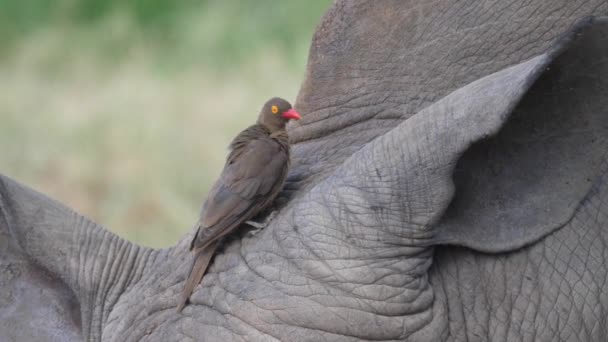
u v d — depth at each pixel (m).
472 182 15.30
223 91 42.38
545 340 15.49
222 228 15.40
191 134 38.84
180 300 15.51
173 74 45.81
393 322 14.83
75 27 51.47
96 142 39.09
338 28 17.38
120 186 35.50
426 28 16.91
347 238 14.93
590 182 15.49
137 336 15.80
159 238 30.58
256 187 15.47
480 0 16.83
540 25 16.59
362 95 16.92
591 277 15.59
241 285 15.15
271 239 15.29
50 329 15.97
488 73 16.55
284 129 16.45
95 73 47.19
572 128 15.43
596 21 14.24
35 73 48.06
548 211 15.44
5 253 16.27
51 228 16.41
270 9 49.03
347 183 15.09
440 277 15.39
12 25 52.25
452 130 14.55
